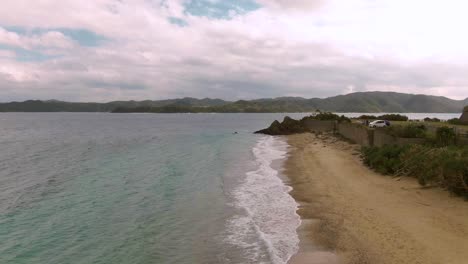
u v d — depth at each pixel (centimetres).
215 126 11962
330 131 6562
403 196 2028
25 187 2675
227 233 1602
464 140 2669
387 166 2642
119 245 1509
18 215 1966
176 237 1578
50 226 1772
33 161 4075
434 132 3281
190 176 2952
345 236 1498
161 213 1936
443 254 1271
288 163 3425
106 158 4250
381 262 1248
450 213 1686
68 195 2398
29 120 17850
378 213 1762
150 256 1388
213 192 2361
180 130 9812
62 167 3612
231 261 1316
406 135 3148
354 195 2120
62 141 6731
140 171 3269
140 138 7250
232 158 3947
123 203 2162
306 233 1559
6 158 4350
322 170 2936
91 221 1836
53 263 1359
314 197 2128
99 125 13000
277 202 2061
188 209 1994
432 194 2002
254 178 2767
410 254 1291
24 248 1504
